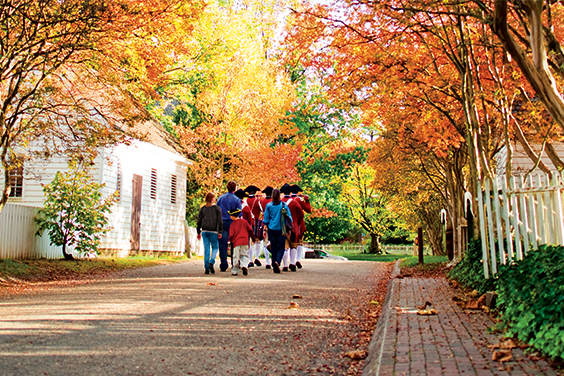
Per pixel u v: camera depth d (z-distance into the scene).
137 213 25.70
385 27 12.50
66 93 17.77
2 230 16.25
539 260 6.90
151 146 26.47
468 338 6.45
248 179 30.56
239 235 15.46
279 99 30.30
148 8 13.81
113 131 17.16
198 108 31.05
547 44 9.91
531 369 4.96
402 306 9.16
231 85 30.22
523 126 17.33
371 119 20.39
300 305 9.91
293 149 30.81
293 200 17.86
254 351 6.36
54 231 18.03
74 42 13.70
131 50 15.22
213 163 30.48
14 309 8.79
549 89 7.88
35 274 14.92
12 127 15.95
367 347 6.88
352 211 49.59
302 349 6.60
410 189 27.69
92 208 18.61
